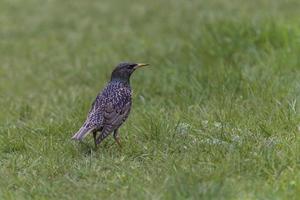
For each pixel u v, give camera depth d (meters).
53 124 13.34
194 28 23.47
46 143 12.27
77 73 19.62
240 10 25.67
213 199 9.17
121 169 10.94
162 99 15.08
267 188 9.55
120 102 11.93
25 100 16.95
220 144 11.38
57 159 11.47
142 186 9.93
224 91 14.34
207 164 10.58
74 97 16.36
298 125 12.16
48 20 28.19
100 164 11.20
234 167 10.26
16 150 12.38
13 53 23.27
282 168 10.12
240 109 13.16
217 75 15.31
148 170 10.76
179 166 10.59
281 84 14.48
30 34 25.97
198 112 13.37
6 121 14.56
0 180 10.73
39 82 19.41
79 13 29.36
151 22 26.75
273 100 13.50
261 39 18.25
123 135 12.46
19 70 20.97
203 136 11.92
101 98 11.98
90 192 9.99
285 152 10.73
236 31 18.62
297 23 19.77
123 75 12.21
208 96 14.52
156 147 11.73
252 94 13.92
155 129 12.30
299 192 9.28
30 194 10.06
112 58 21.36
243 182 9.80
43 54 22.91
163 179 10.12
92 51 22.77
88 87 18.28
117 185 10.17
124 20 27.50
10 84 19.27
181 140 11.84
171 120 12.88
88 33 25.69
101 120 11.66
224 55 17.89
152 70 18.14
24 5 31.41
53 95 17.48
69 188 10.22
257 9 25.86
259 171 10.15
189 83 15.37
